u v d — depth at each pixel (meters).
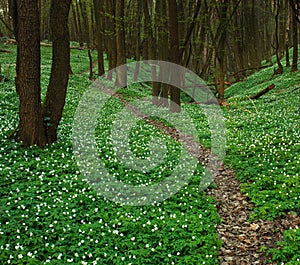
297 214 7.71
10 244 6.17
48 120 11.67
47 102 11.75
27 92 10.85
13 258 5.81
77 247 6.30
